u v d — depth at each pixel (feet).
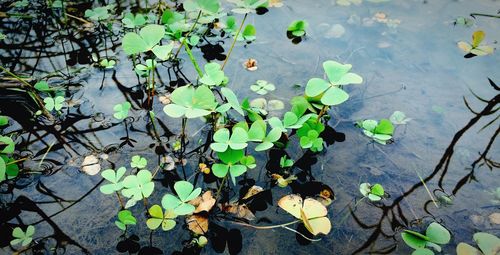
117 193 1.53
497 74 2.05
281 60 2.10
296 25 2.21
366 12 2.41
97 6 2.38
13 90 1.91
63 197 1.60
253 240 1.52
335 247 1.51
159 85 1.96
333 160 1.73
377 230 1.55
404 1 2.50
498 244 1.50
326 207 1.61
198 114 1.60
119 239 1.51
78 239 1.51
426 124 1.85
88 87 1.94
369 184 1.66
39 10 2.34
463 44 2.18
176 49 2.13
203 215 1.56
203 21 2.22
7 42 2.14
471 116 1.88
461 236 1.55
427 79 2.02
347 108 1.91
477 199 1.63
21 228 1.53
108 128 1.80
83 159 1.69
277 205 1.60
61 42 2.16
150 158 1.71
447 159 1.74
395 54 2.15
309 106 1.80
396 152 1.76
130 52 1.69
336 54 2.14
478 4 2.47
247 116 1.85
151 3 2.41
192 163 1.70
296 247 1.51
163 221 1.52
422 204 1.62
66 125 1.80
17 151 1.70
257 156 1.74
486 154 1.75
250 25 2.16
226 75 2.02
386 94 1.96
